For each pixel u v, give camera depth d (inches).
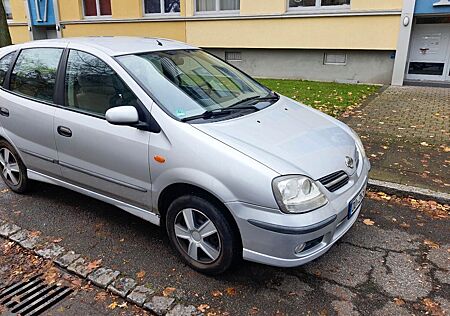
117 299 106.0
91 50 132.7
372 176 177.9
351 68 427.2
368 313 99.5
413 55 422.0
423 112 289.6
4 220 146.0
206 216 108.1
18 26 634.2
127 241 131.6
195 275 114.0
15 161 163.0
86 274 114.7
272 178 96.2
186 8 488.4
